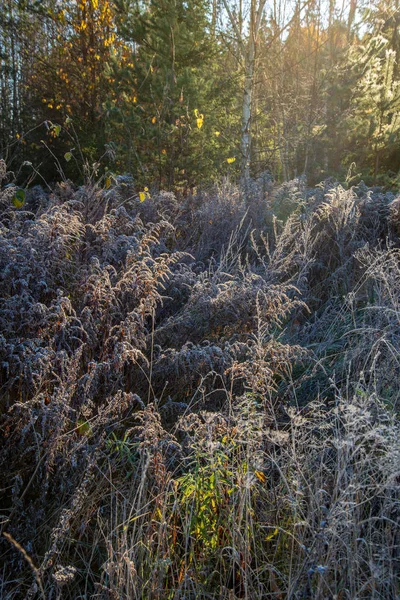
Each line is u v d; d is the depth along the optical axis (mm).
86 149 10352
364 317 3525
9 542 1914
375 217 5504
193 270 4203
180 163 8781
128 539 2061
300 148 11359
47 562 1786
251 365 2756
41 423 2100
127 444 2445
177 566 1952
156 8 9508
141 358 2807
